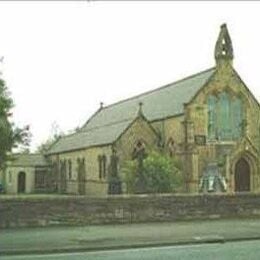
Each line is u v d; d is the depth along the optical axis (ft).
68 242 80.28
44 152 290.97
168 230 94.68
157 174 162.50
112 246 77.00
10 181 263.29
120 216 105.81
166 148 188.85
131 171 166.71
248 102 187.83
